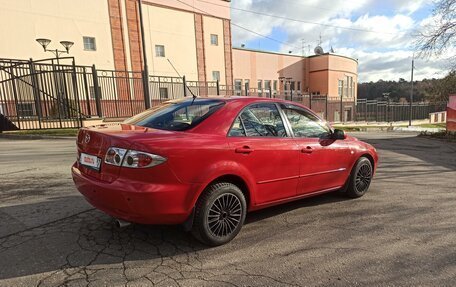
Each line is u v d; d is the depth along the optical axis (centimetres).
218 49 3497
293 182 438
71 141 1191
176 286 286
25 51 2228
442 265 329
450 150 1225
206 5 3353
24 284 283
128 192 312
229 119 384
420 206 510
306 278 303
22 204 482
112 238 376
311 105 3694
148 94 1658
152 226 410
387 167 843
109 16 2641
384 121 4266
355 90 5225
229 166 362
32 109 1620
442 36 1644
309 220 448
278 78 4375
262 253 351
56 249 346
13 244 355
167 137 335
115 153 327
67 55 2395
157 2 2959
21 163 782
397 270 319
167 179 322
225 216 368
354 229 418
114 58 2678
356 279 302
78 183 370
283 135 435
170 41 3070
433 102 3048
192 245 364
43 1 2294
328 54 4559
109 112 2112
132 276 300
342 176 515
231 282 294
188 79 3222
